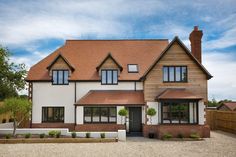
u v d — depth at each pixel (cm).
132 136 2584
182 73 2620
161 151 1791
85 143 2158
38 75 2930
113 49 3244
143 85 2791
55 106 2873
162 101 2484
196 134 2402
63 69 2892
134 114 2822
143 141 2278
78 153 1719
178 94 2491
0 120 3522
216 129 3222
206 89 2591
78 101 2727
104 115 2714
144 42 3331
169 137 2353
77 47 3275
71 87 2889
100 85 2880
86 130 2672
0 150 1828
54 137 2312
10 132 2481
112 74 2892
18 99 2388
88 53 3192
